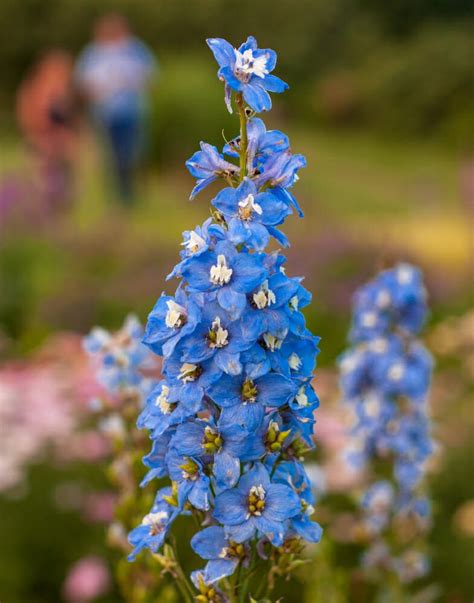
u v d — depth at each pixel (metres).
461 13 36.38
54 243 9.91
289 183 1.79
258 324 1.68
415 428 3.56
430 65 29.86
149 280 8.78
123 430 2.96
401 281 3.54
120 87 15.52
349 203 17.62
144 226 13.74
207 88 19.70
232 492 1.74
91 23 31.75
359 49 33.16
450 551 4.66
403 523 3.63
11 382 5.62
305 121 32.12
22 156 22.41
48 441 5.03
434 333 8.04
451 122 29.38
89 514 4.68
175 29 32.00
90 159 21.59
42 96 14.45
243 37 32.31
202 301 1.71
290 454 1.81
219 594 1.82
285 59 32.53
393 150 28.33
